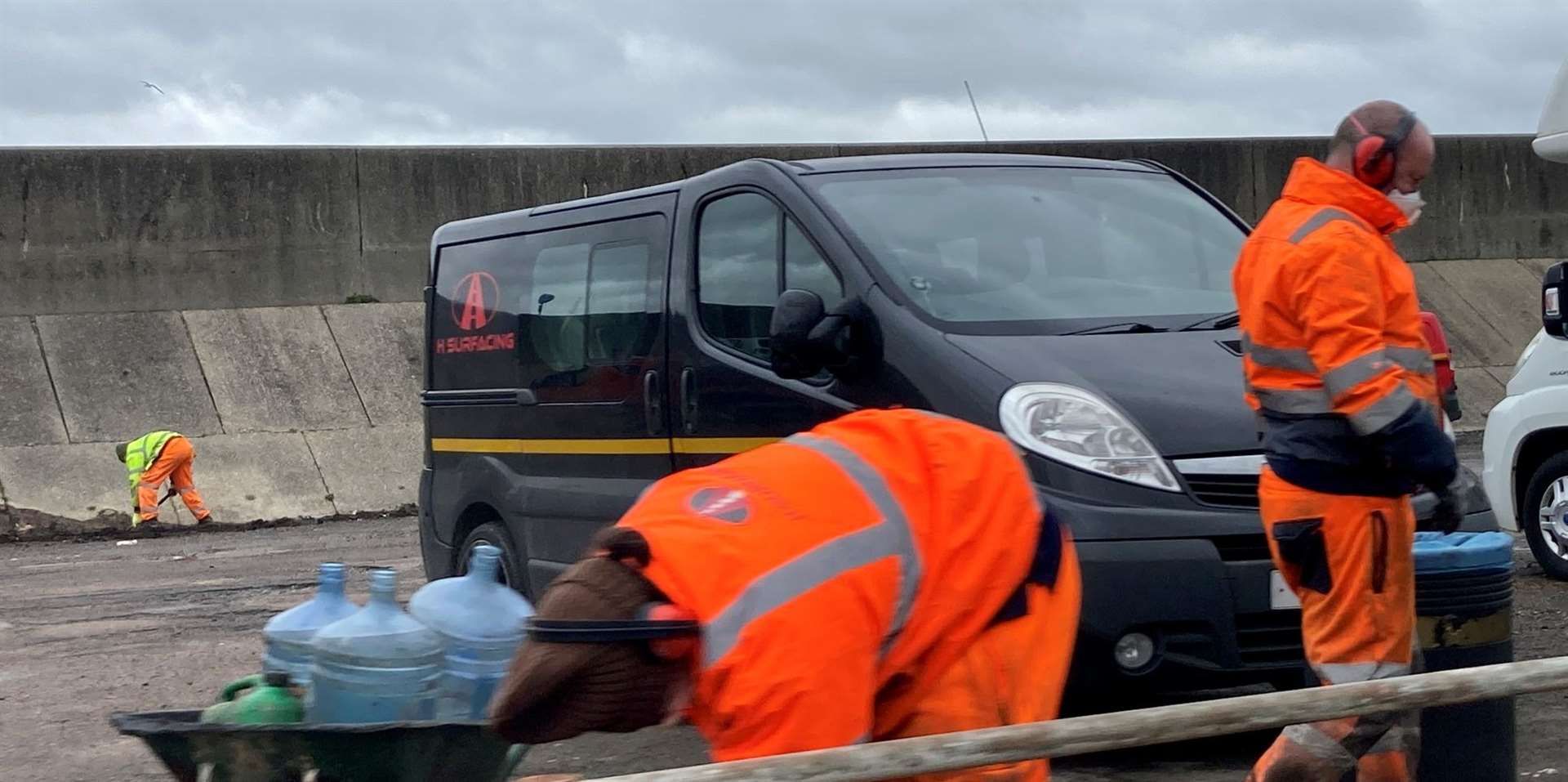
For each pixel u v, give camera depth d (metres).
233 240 22.12
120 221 21.59
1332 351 3.74
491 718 2.43
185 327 21.44
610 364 6.86
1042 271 6.04
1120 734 2.49
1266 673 4.98
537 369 7.39
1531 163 28.17
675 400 6.45
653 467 6.57
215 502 18.84
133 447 17.94
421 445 20.50
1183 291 6.18
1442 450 3.73
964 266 5.90
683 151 24.02
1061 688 2.82
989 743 2.38
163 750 3.07
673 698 2.44
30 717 6.90
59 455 19.03
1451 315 26.30
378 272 22.78
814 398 5.77
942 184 6.42
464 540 8.00
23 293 21.11
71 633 9.39
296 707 3.12
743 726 2.36
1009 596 2.72
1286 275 3.83
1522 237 28.17
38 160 21.25
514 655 2.46
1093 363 5.37
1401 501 3.87
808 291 5.63
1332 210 3.84
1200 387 5.30
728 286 6.35
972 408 5.21
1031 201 6.46
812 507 2.49
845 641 2.40
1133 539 4.88
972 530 2.65
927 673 2.64
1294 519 3.90
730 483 2.55
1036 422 5.09
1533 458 9.34
